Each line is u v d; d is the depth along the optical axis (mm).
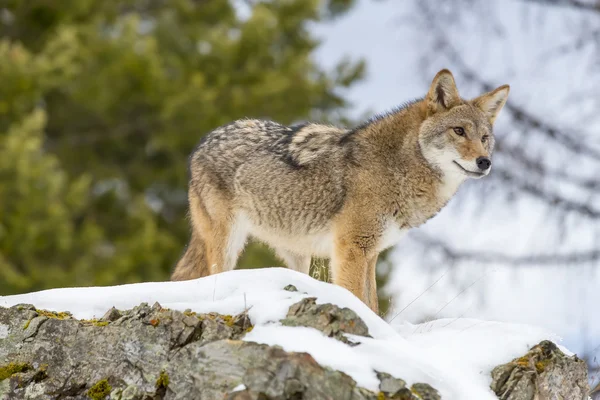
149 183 45125
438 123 13547
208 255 15055
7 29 43469
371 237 13398
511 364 10070
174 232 43969
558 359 10516
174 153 44156
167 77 42625
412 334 11406
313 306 9484
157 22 45594
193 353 9305
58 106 44500
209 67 43219
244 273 10625
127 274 36844
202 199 15000
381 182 13359
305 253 14383
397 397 8523
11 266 33531
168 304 10047
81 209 40375
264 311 9586
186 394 9055
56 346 9898
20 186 32875
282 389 8422
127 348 9648
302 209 13859
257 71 42844
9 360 9906
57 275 34406
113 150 46188
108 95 41281
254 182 14258
